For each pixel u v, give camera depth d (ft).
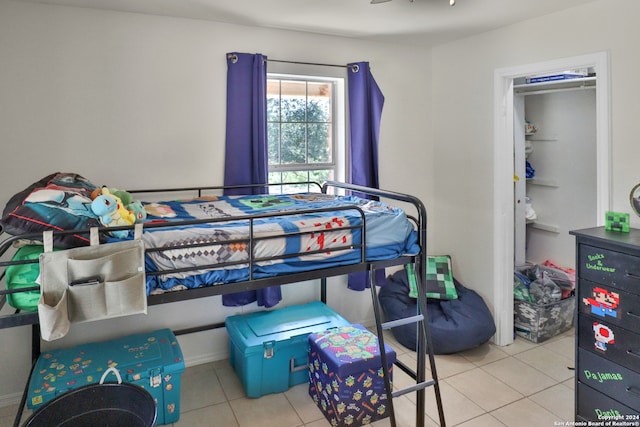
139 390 5.61
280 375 9.14
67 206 5.59
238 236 6.32
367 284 11.53
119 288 5.36
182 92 9.62
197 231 6.15
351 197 9.62
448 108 12.11
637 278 6.78
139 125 9.29
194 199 9.28
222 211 7.98
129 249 5.48
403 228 7.63
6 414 8.39
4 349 8.58
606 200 8.50
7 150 8.29
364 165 11.32
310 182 11.12
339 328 9.35
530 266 13.00
